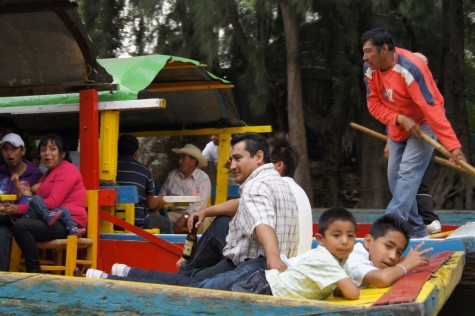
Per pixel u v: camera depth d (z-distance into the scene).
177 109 8.16
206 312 3.43
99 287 3.59
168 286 3.55
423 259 3.87
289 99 10.05
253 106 10.07
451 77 10.16
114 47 10.98
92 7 10.76
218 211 5.07
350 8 9.63
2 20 5.84
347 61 10.16
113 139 6.31
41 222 5.60
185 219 7.66
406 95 5.83
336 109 10.48
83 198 5.91
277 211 4.33
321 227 3.86
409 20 10.16
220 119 8.14
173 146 10.91
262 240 4.14
